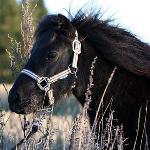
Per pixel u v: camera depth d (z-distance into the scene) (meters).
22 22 11.79
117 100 10.85
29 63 10.80
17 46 11.75
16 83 10.73
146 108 10.50
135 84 10.84
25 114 10.81
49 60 10.72
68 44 10.86
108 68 10.96
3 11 56.34
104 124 10.88
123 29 11.12
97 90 10.94
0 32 54.06
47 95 10.72
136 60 10.83
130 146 10.73
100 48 10.93
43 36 10.88
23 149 10.46
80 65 10.96
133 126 10.69
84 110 9.97
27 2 11.78
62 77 10.79
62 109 18.20
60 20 10.82
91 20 11.12
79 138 9.81
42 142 10.59
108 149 10.63
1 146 11.20
